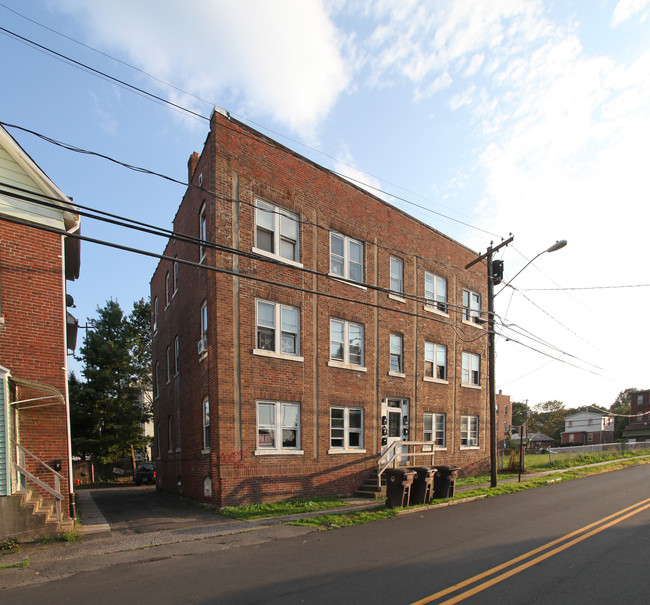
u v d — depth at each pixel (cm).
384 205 1867
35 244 1100
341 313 1638
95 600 578
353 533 938
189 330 1673
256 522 1070
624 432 6806
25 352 1056
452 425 2072
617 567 671
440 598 555
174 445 1894
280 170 1520
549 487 1722
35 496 1011
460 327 2202
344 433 1602
